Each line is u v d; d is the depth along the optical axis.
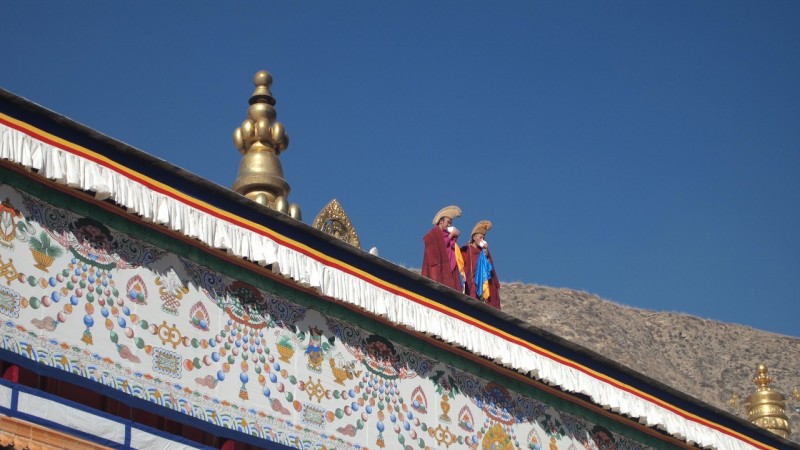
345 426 19.66
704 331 111.12
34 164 16.77
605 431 23.89
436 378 21.38
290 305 19.70
